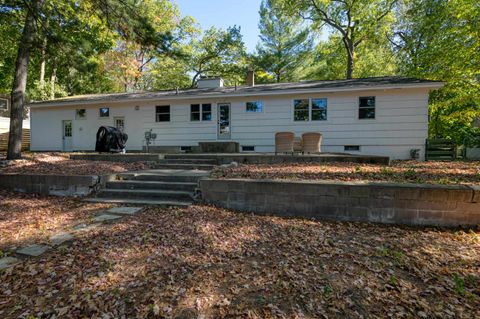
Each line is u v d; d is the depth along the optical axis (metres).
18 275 2.80
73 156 10.32
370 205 4.35
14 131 9.51
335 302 2.28
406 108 10.65
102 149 11.52
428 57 13.48
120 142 11.85
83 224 4.34
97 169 7.71
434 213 4.11
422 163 8.37
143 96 13.89
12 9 8.67
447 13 12.51
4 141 18.53
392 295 2.36
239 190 4.99
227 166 7.31
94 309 2.22
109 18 8.92
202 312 2.18
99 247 3.42
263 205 4.86
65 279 2.70
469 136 14.56
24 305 2.32
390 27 19.95
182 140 13.34
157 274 2.76
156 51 9.53
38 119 15.49
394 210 4.25
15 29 12.49
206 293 2.43
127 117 14.05
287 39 28.86
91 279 2.68
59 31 9.16
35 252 3.34
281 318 2.09
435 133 16.17
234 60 28.05
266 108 12.24
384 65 21.70
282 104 12.04
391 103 10.80
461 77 12.65
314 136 9.09
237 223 4.27
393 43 20.36
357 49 23.14
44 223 4.42
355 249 3.29
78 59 10.15
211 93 12.62
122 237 3.74
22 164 8.68
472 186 4.10
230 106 12.69
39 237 3.83
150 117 13.72
